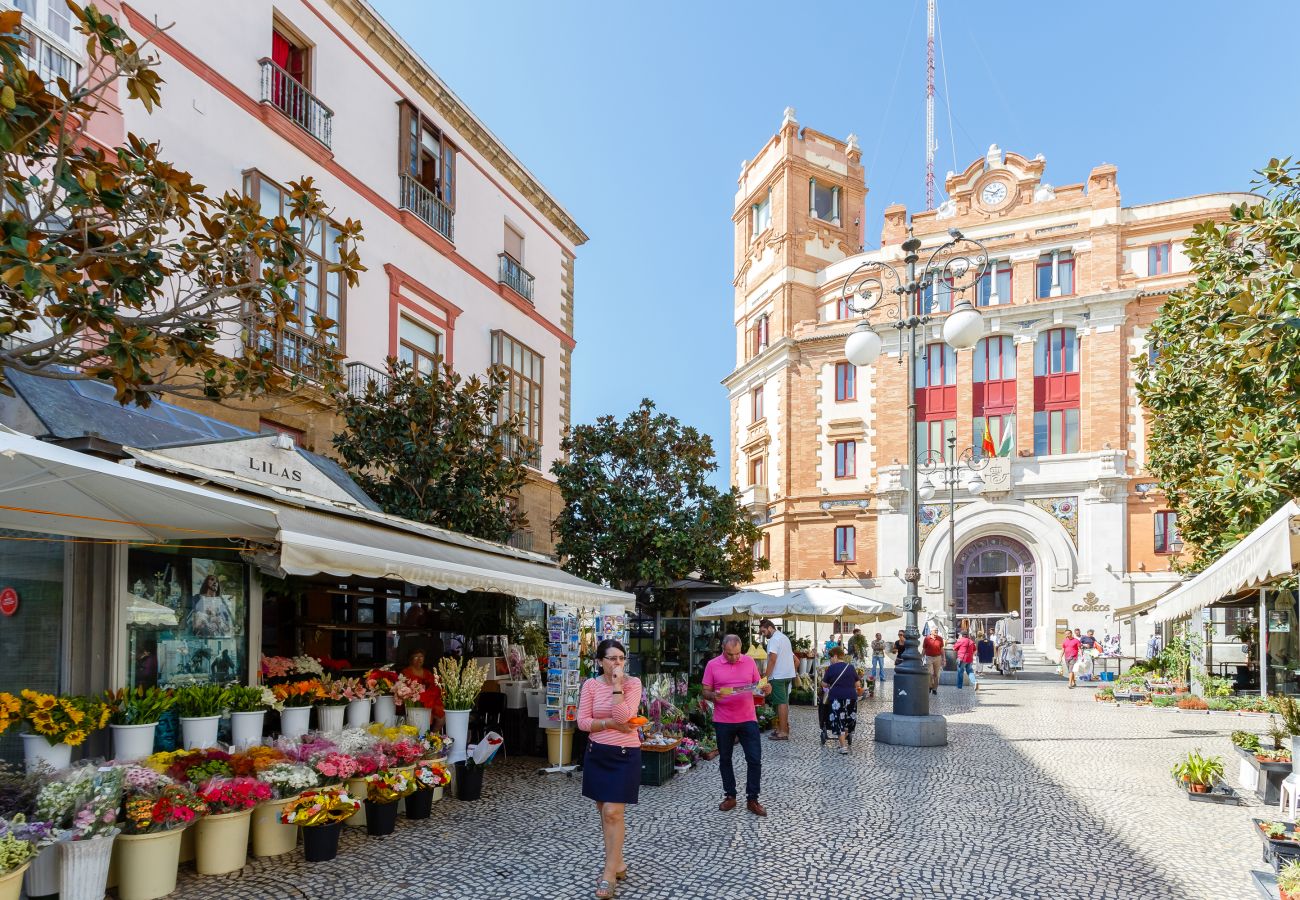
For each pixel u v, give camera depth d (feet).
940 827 23.97
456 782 27.78
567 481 57.31
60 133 16.21
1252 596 60.64
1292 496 24.07
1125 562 103.09
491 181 62.64
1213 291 30.27
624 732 18.47
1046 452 109.60
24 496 18.42
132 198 18.83
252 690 23.86
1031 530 107.24
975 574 112.37
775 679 42.19
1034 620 108.17
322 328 23.86
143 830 17.66
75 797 16.83
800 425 122.31
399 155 52.06
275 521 19.53
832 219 134.00
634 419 58.44
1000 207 114.32
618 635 38.99
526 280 66.33
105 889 16.92
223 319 20.38
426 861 20.44
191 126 37.76
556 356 71.41
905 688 40.57
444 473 42.06
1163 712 56.13
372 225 49.19
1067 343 110.11
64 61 31.45
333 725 26.89
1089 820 24.89
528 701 36.14
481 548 35.58
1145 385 44.75
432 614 44.78
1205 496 47.21
